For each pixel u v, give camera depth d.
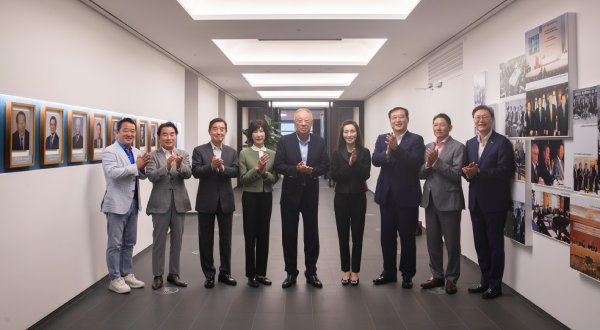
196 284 3.75
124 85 4.52
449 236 3.51
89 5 3.70
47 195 3.02
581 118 2.62
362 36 5.04
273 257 4.75
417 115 7.04
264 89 10.17
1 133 2.55
